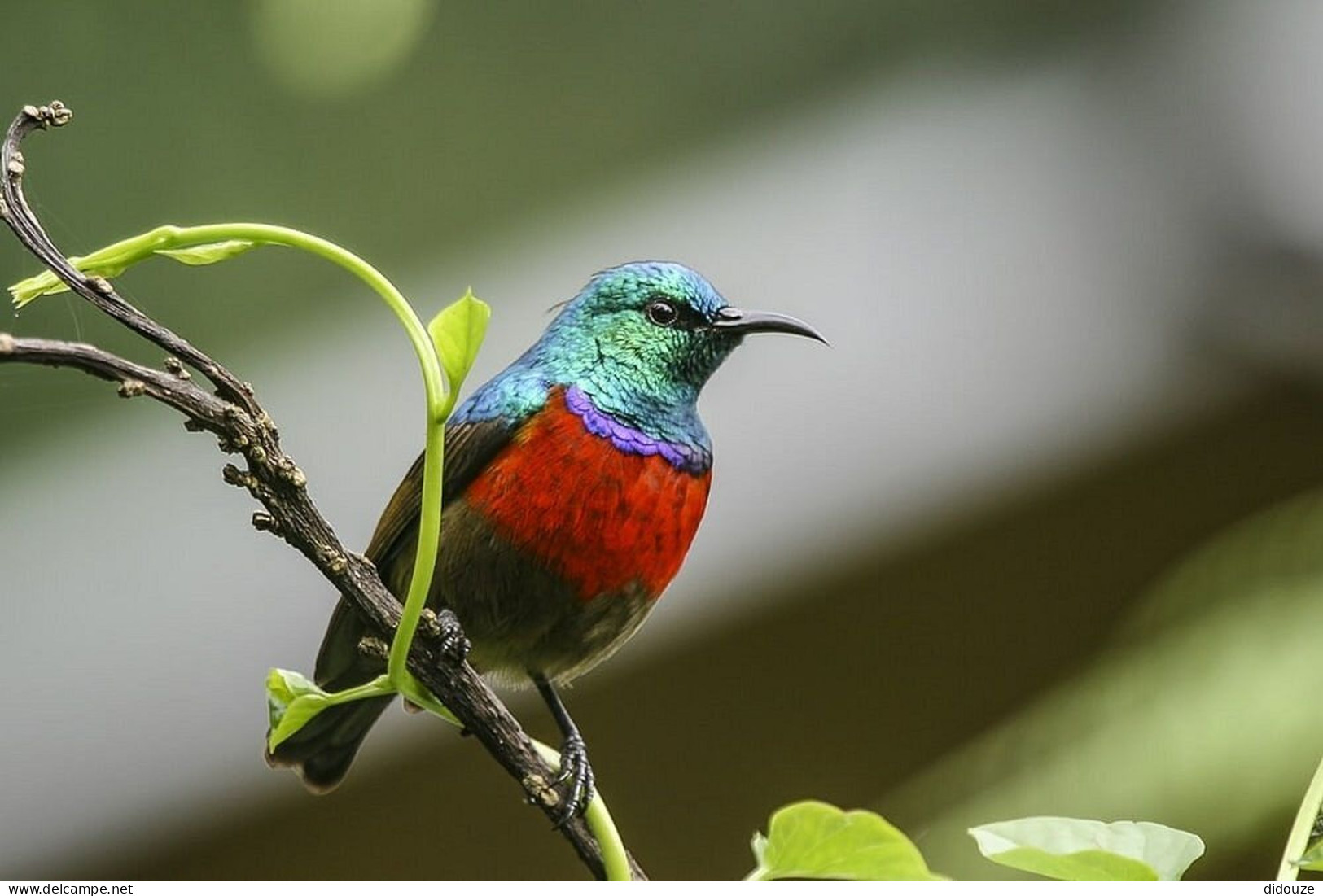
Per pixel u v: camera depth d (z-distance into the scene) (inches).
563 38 631.2
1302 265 471.5
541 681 295.4
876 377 480.7
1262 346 460.8
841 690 449.7
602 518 280.4
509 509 278.2
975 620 452.1
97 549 501.7
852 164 557.9
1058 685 433.1
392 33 337.1
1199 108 529.7
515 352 519.5
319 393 525.3
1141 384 464.1
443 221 601.0
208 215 603.2
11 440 537.3
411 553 289.3
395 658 185.9
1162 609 378.0
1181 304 478.3
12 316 550.3
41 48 611.5
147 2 619.5
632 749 446.3
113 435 538.0
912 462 455.2
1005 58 587.8
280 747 289.6
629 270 297.0
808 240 533.0
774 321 299.7
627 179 597.3
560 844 450.0
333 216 599.5
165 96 612.7
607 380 288.5
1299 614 354.6
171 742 450.6
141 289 568.1
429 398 175.3
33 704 463.2
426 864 448.1
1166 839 166.4
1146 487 457.1
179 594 485.1
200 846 445.7
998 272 506.6
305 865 446.9
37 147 600.4
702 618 439.8
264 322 576.7
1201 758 336.2
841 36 617.9
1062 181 532.1
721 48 626.2
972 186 539.5
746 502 456.4
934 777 368.8
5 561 498.6
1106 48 569.3
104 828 438.6
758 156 579.8
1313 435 455.2
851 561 445.7
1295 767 332.8
